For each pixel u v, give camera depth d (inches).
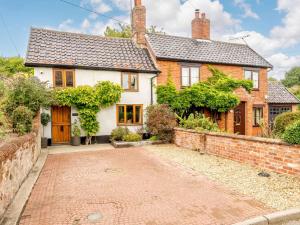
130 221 177.2
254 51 836.0
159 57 631.8
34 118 423.8
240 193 228.2
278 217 177.8
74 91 527.8
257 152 317.1
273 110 831.1
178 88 663.8
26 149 286.0
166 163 359.6
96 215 187.5
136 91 614.5
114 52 637.3
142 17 704.4
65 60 552.4
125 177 291.0
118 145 510.6
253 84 767.7
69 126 560.7
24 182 265.6
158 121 534.3
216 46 781.3
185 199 217.2
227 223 171.3
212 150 406.3
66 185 262.1
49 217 184.5
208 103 655.8
